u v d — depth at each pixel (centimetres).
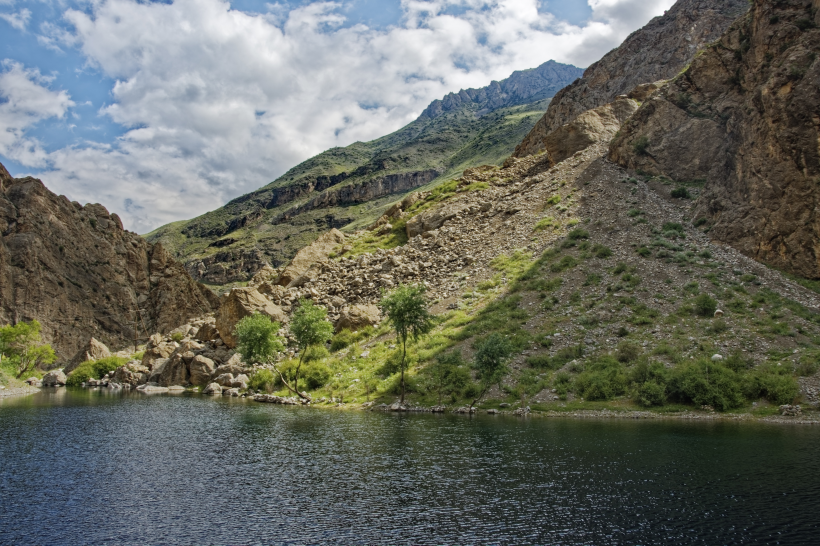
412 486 2127
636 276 4897
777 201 4656
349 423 3491
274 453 2708
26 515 1877
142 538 1677
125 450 2814
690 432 2897
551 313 4747
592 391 3756
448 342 4769
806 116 4478
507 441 2816
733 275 4619
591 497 1944
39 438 3138
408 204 10000
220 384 5847
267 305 6650
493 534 1659
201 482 2234
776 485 2002
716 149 6231
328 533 1697
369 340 5550
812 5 4966
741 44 6228
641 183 6575
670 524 1694
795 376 3434
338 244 9125
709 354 3775
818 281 4306
